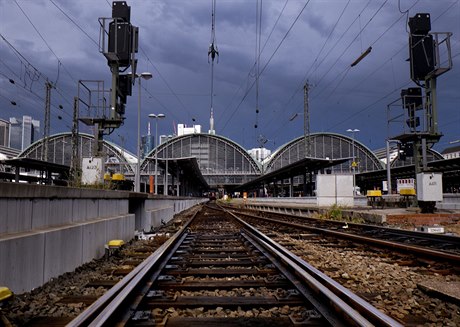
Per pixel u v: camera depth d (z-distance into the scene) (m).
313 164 54.03
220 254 10.19
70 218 8.28
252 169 128.00
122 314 4.55
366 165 123.06
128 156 105.56
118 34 24.69
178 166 63.66
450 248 10.80
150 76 32.34
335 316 4.39
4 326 4.20
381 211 25.34
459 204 25.94
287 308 5.04
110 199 11.70
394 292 6.08
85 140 98.62
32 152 106.38
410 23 26.34
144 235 15.74
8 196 5.56
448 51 25.34
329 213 25.59
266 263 8.69
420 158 26.88
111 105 24.94
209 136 127.69
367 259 9.38
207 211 44.00
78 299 5.56
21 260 5.61
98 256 9.54
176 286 6.29
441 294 5.66
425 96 26.31
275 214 33.34
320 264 8.67
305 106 53.91
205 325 4.34
